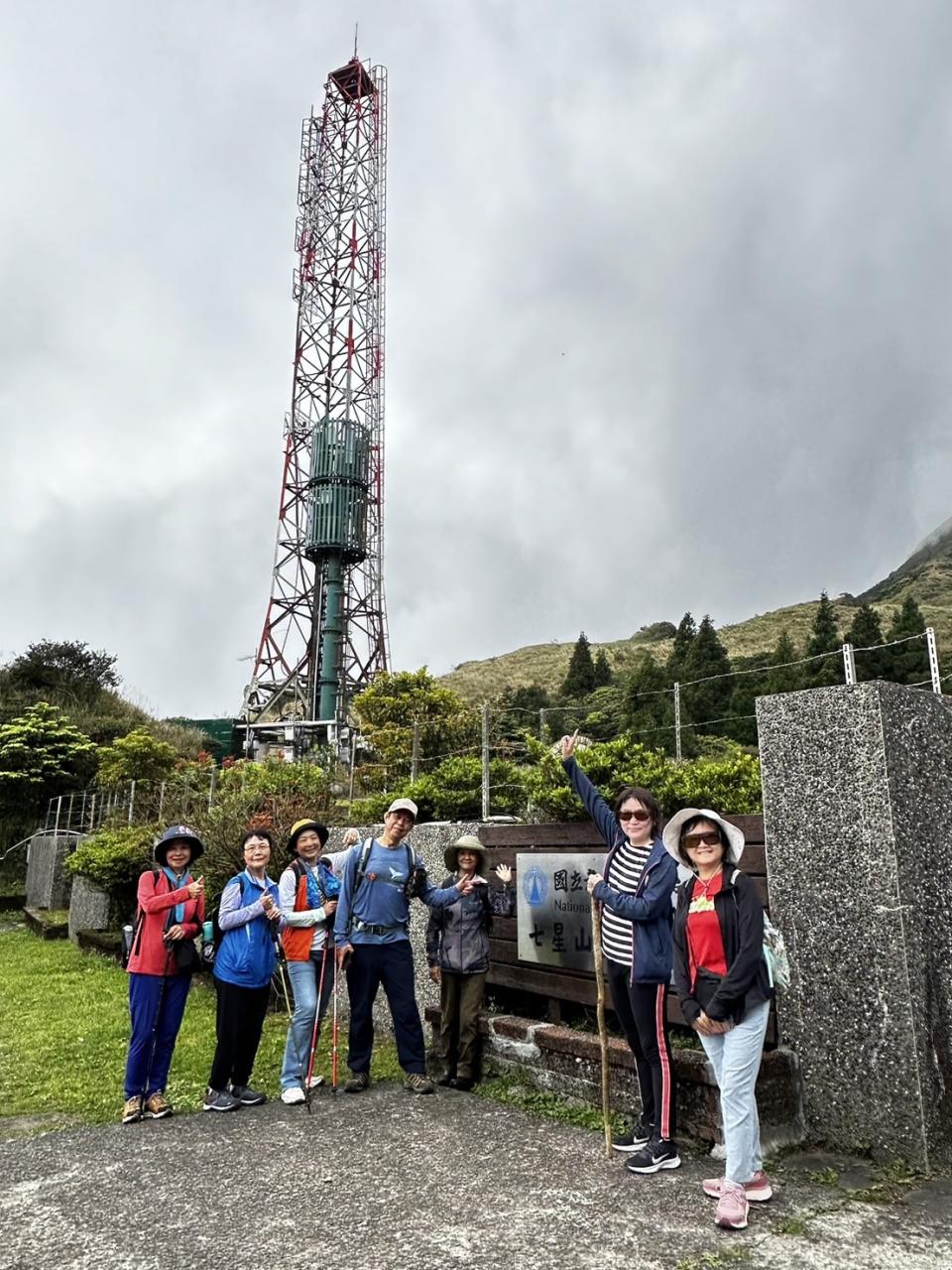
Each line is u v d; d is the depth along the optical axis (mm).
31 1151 4758
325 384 43562
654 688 29125
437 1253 3318
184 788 14945
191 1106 5621
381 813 10508
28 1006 9117
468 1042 5871
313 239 44781
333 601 40219
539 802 8016
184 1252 3410
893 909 4051
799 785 4480
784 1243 3293
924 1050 3959
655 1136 4164
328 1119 5215
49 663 38781
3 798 27297
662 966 4250
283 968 8297
